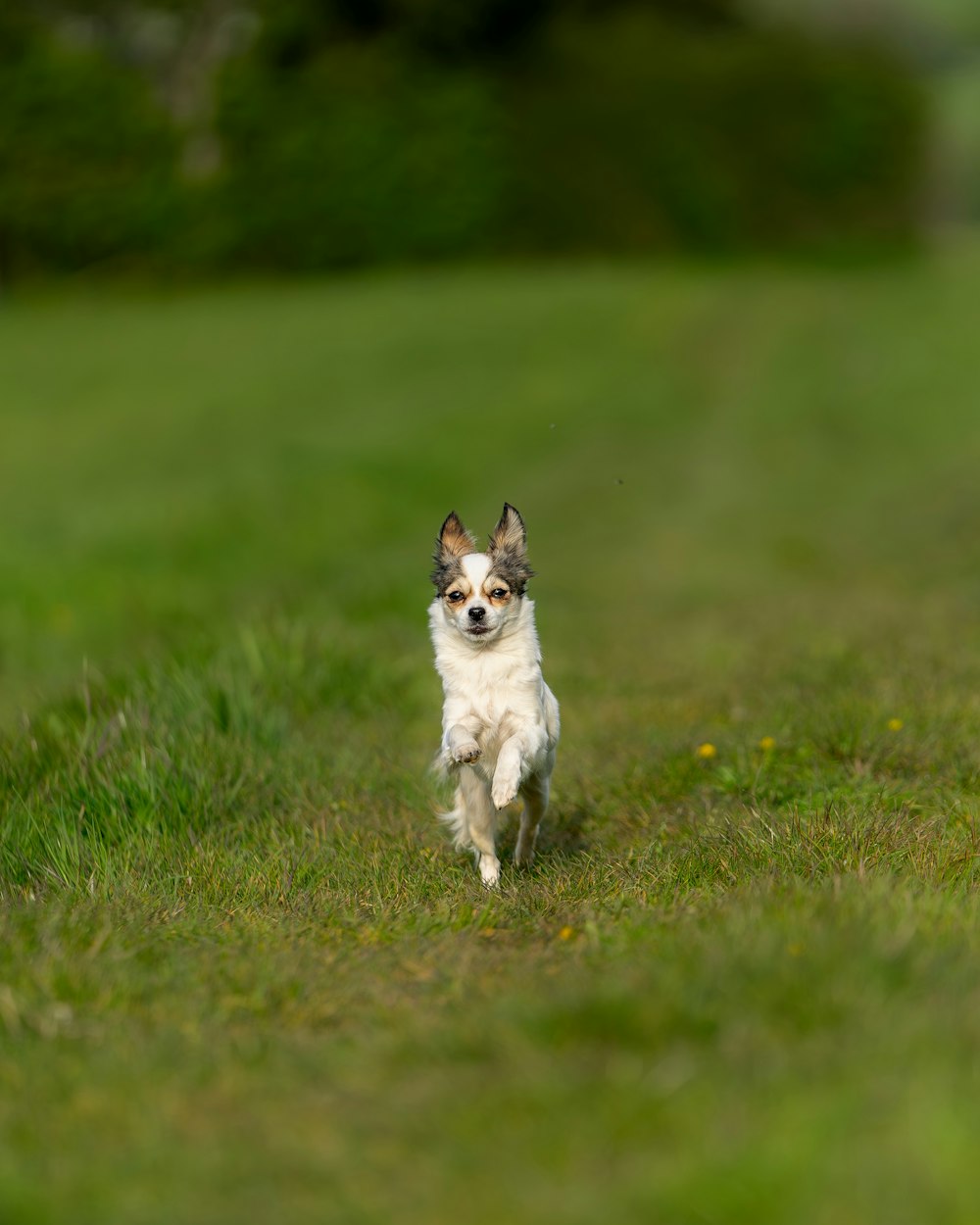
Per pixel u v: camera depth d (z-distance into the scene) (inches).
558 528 1022.4
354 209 2797.7
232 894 287.0
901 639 563.2
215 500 959.0
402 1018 211.8
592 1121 168.4
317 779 378.0
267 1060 198.8
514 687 314.2
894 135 2965.1
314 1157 170.1
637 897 270.5
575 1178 160.6
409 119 2795.3
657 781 364.8
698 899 261.7
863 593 764.6
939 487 1179.9
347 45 2829.7
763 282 2432.3
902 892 238.8
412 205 2817.4
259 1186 165.5
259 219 2765.7
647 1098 171.0
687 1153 159.6
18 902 280.8
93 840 312.8
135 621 674.2
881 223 2982.3
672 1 3065.9
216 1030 213.3
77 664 583.8
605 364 1792.6
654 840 320.2
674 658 573.0
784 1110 161.9
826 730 381.7
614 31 2938.0
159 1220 159.8
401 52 2842.0
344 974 235.9
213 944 252.8
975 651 522.6
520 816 346.9
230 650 481.4
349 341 1995.6
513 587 317.1
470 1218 156.1
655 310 2144.4
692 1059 180.2
